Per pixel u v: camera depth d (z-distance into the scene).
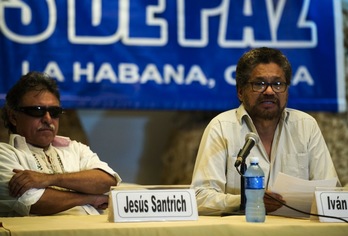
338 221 4.64
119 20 8.69
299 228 4.27
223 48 8.84
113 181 6.12
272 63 5.71
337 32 9.04
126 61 8.67
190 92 8.77
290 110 6.00
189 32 8.80
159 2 8.75
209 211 5.47
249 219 4.53
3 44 8.42
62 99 8.51
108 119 9.29
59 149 6.39
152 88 8.70
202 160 5.72
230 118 5.85
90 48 8.61
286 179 4.94
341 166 9.48
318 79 8.98
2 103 8.37
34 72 6.30
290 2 9.00
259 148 5.81
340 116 9.48
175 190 4.61
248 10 8.91
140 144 9.35
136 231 4.07
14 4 8.46
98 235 4.02
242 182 5.15
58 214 5.86
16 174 5.75
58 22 8.55
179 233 4.13
